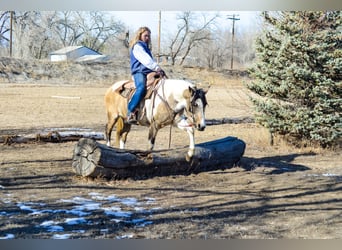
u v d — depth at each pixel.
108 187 8.44
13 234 5.81
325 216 7.13
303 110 13.88
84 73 37.84
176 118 8.99
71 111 21.53
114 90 9.96
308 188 9.03
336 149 14.31
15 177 8.99
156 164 9.21
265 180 9.62
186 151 9.62
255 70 14.72
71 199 7.55
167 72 36.97
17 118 18.58
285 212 7.29
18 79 34.91
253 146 14.34
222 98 28.31
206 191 8.48
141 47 9.24
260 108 14.20
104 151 8.58
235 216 6.98
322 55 13.42
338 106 13.73
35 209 6.93
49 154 11.63
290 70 13.57
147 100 9.16
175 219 6.70
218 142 10.49
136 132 16.53
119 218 6.63
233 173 10.14
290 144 14.57
